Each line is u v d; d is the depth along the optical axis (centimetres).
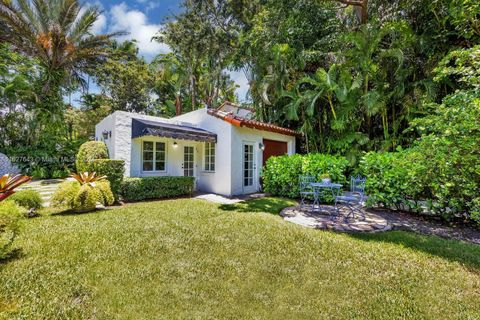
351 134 1050
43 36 1461
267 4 1212
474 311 257
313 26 1151
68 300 268
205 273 330
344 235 498
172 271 334
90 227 525
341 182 786
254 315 247
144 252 396
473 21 724
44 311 248
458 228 541
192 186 998
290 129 1309
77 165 875
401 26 872
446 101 601
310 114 1055
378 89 971
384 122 1002
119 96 2144
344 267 353
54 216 623
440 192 547
